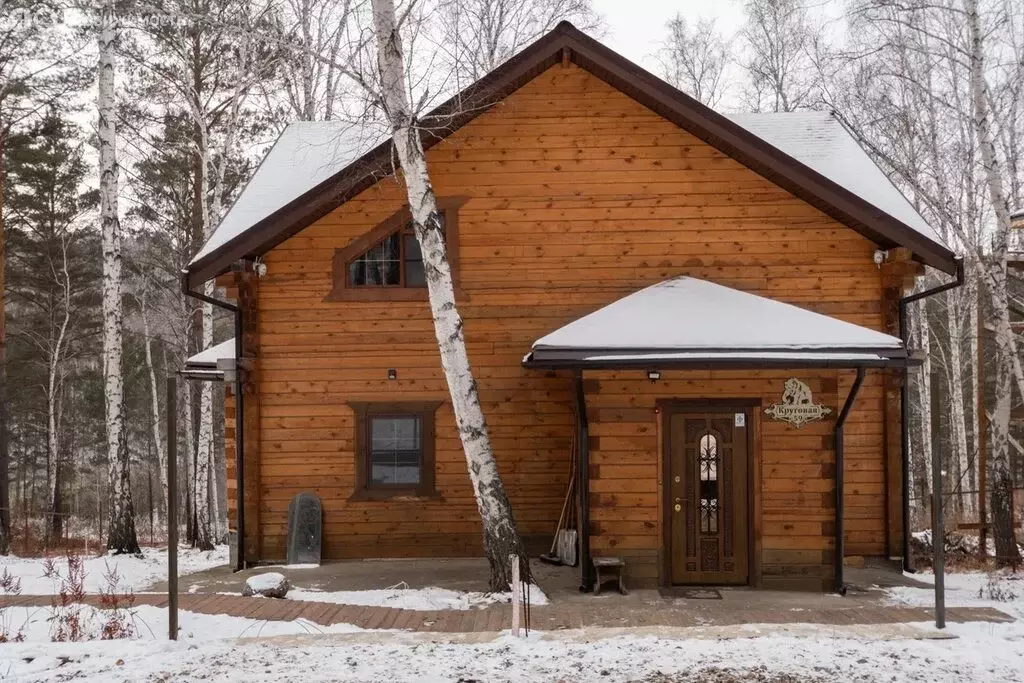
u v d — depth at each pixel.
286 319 13.20
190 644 8.23
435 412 13.13
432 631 8.81
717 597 10.47
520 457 13.02
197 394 28.20
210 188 21.95
